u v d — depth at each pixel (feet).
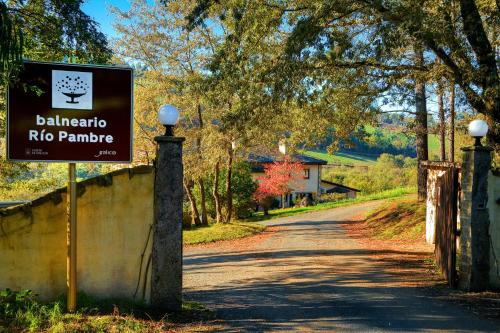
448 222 31.42
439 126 57.67
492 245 28.27
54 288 21.25
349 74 42.27
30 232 21.03
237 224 86.84
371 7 32.73
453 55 34.81
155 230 22.21
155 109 78.69
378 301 25.99
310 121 50.44
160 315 21.25
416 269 38.58
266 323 20.83
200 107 78.89
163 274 22.15
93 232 21.74
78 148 20.76
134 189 22.17
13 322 18.08
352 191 190.90
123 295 22.07
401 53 41.83
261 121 40.91
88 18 30.50
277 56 37.70
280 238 69.62
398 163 236.84
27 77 20.11
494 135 34.91
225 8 37.42
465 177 28.68
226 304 25.36
